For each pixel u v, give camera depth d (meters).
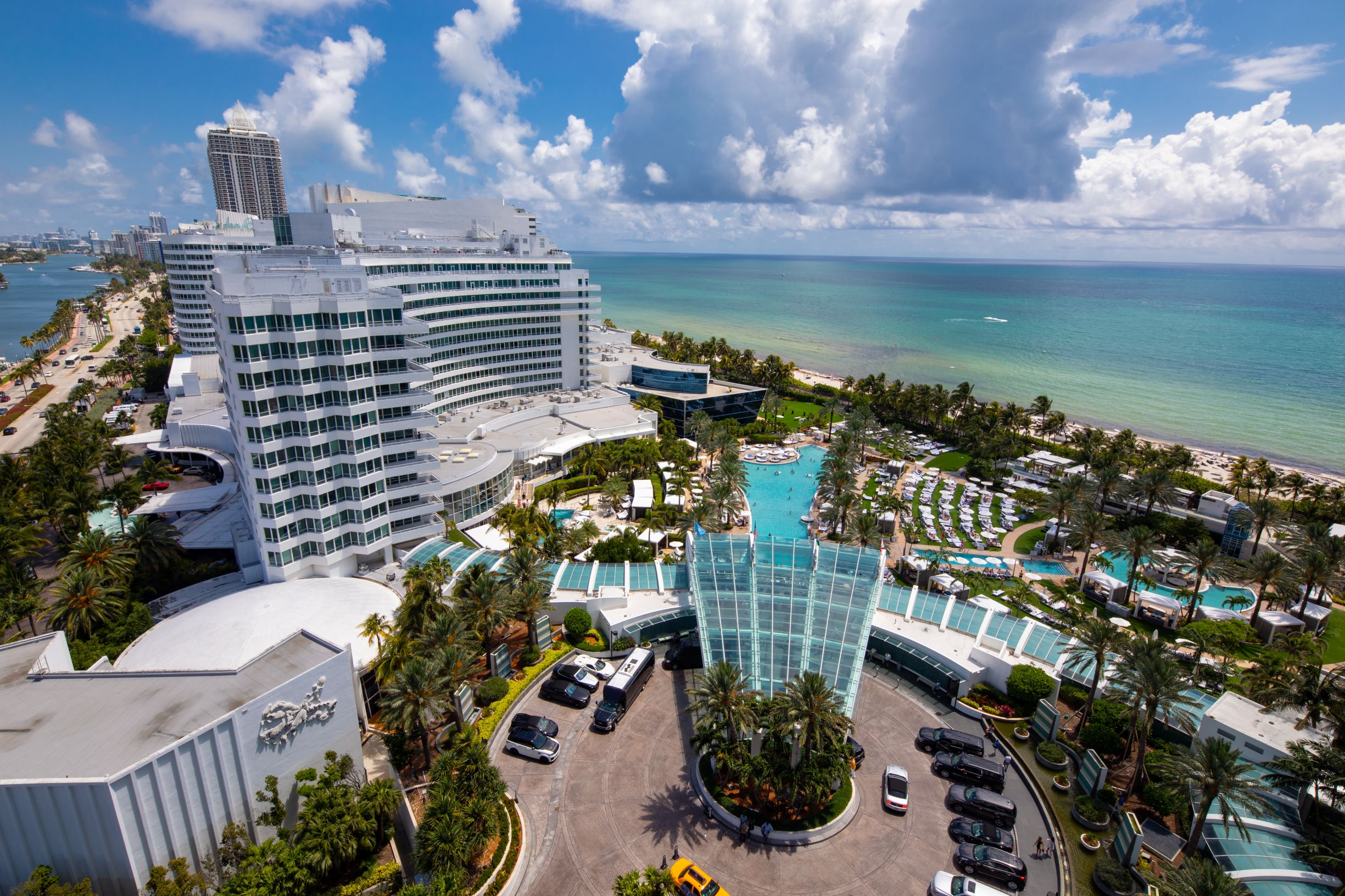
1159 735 65.75
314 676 53.28
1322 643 86.81
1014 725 67.94
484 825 51.22
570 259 172.88
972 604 92.25
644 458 133.12
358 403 82.69
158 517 109.00
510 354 165.75
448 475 106.19
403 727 56.12
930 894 50.09
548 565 88.31
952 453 171.25
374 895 48.81
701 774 60.31
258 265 112.19
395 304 84.12
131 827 43.09
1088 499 111.12
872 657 80.44
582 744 64.88
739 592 73.69
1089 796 58.47
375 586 80.19
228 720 47.72
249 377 73.31
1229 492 135.25
